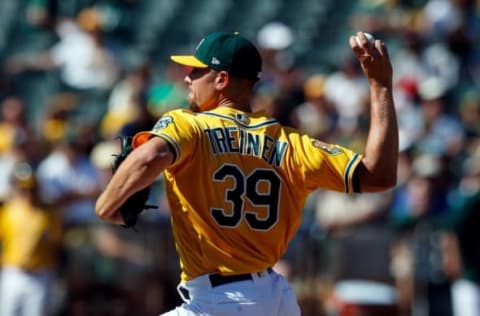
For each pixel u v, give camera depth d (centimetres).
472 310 3556
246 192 1834
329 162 1855
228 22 5872
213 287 1830
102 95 5069
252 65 1884
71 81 5184
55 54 5372
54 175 3931
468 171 4109
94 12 5528
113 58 5225
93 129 4344
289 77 4816
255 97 4116
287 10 5850
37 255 3706
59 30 5444
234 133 1844
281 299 1862
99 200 1761
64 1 5603
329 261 3809
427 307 3762
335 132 4478
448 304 3741
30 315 3706
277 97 4091
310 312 3734
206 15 5906
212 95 1880
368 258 3803
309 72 5506
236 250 1828
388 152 1853
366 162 1855
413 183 3825
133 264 3872
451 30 5150
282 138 1877
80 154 4000
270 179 1848
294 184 1867
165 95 4547
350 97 4831
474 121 4725
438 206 3816
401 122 4572
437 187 3819
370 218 3847
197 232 1827
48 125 4512
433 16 5256
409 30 5128
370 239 3828
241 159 1838
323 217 3912
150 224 3900
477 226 3547
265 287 1847
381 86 1884
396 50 5353
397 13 5597
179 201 1831
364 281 3778
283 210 1861
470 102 4794
